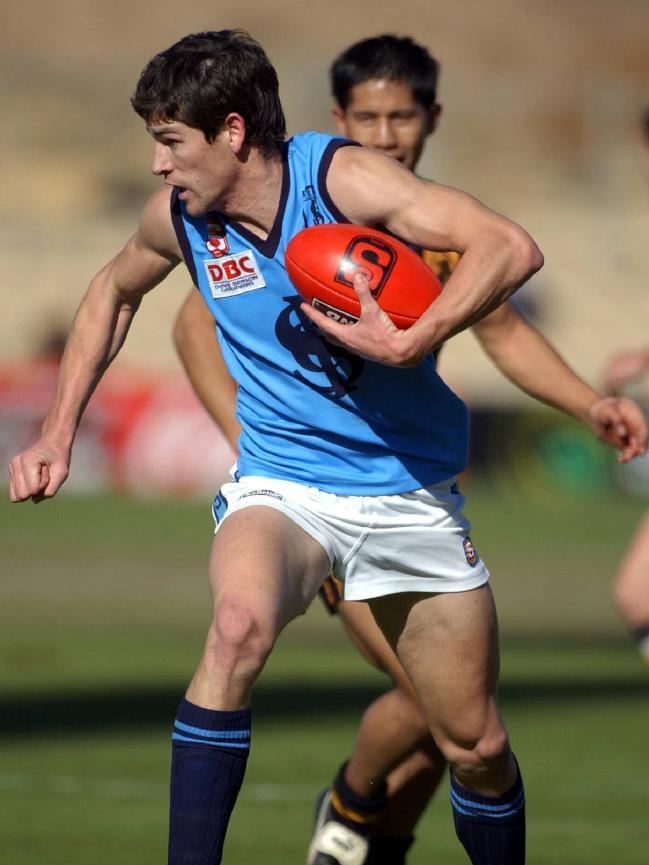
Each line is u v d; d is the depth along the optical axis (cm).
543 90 12588
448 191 1446
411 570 1521
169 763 2530
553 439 8188
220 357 1980
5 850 1970
